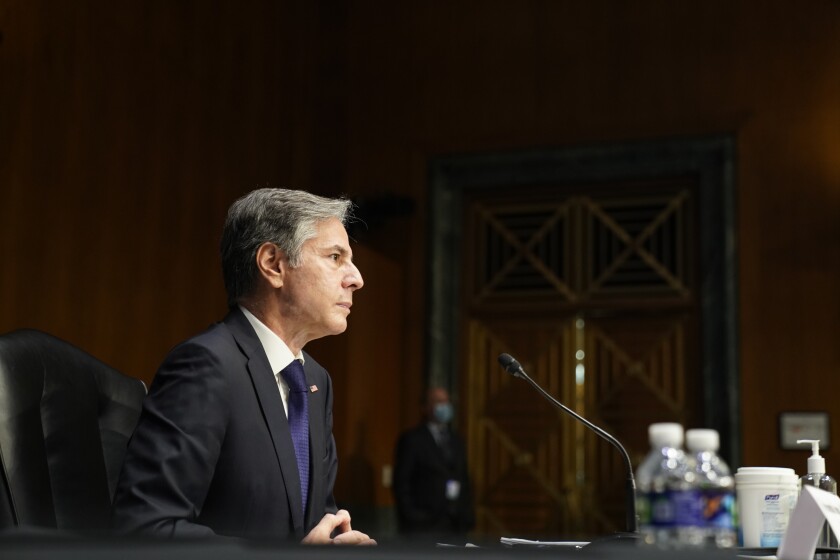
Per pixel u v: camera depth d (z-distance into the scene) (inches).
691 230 309.0
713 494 126.0
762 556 75.4
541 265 320.2
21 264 185.6
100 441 84.4
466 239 327.9
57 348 83.5
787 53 300.4
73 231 200.4
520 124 319.9
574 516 308.7
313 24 322.3
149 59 230.4
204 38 255.4
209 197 254.2
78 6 205.5
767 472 88.3
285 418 83.6
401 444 289.9
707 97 304.8
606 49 315.9
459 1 331.0
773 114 299.1
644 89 310.8
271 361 86.0
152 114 230.2
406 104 331.0
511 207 324.8
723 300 298.0
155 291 227.5
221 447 79.0
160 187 231.9
